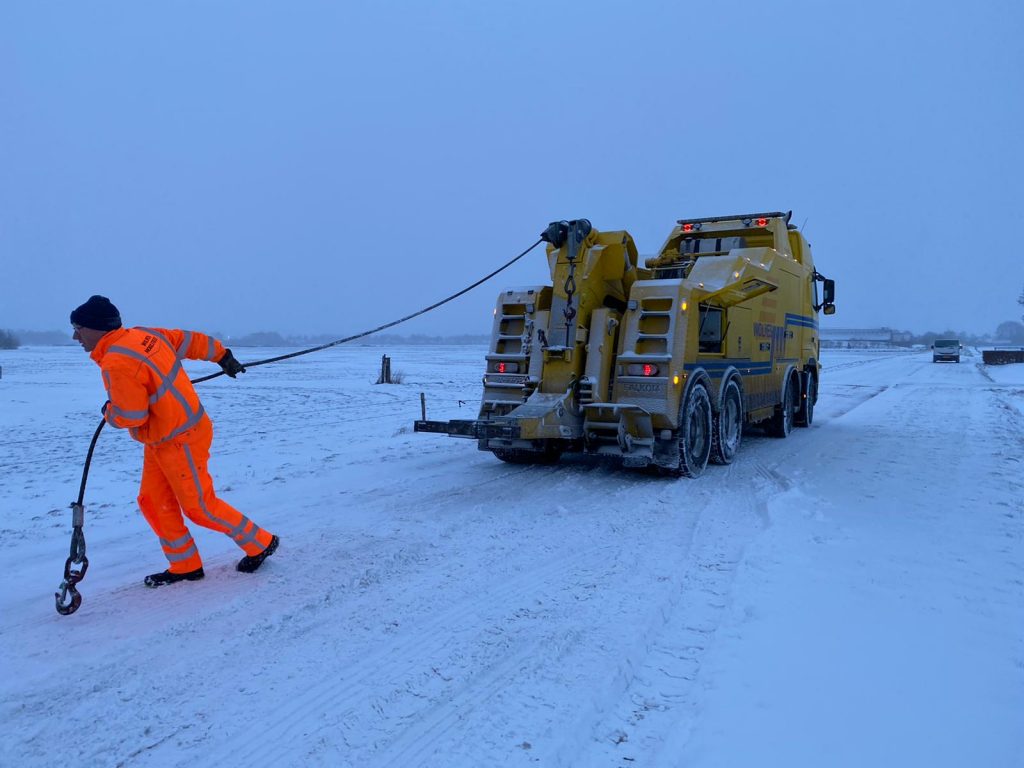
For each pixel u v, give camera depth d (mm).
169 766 2740
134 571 4977
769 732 2795
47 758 2785
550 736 2887
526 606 4270
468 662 3557
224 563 5086
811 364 12898
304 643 3797
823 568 4699
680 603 4289
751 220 11039
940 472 8164
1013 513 6191
